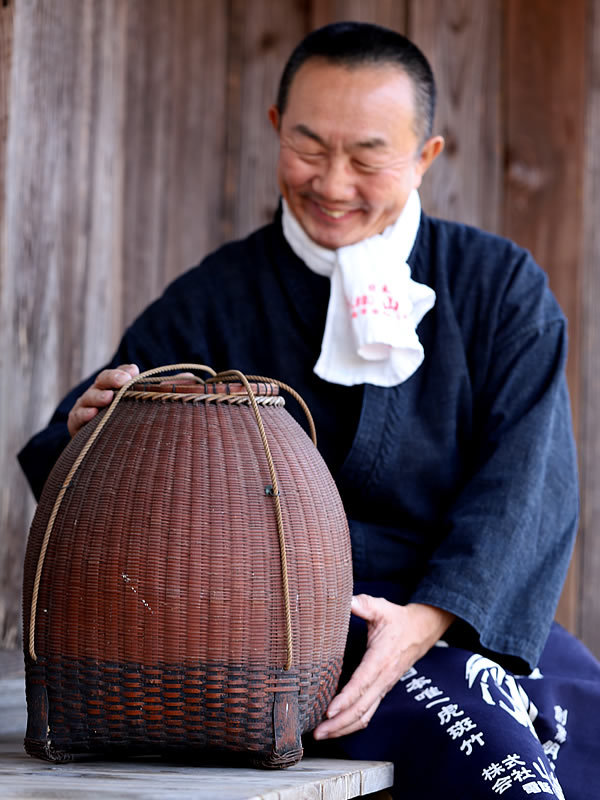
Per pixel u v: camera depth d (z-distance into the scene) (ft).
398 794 5.02
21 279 8.53
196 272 6.70
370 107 5.84
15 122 8.42
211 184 10.39
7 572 8.47
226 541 4.44
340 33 5.98
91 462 4.65
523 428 6.05
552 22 11.07
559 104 11.08
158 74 9.84
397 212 6.23
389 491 6.15
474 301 6.39
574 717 5.54
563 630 6.37
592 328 11.10
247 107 10.58
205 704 4.46
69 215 8.93
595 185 11.12
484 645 5.62
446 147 10.79
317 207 6.15
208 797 3.99
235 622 4.43
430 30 10.71
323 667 4.73
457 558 5.66
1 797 3.99
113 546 4.45
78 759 4.81
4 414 8.43
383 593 5.91
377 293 6.02
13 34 8.37
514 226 11.07
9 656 8.09
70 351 8.98
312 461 4.84
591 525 11.02
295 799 4.21
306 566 4.59
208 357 6.45
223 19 10.41
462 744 4.92
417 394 6.20
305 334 6.32
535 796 4.60
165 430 4.61
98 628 4.45
